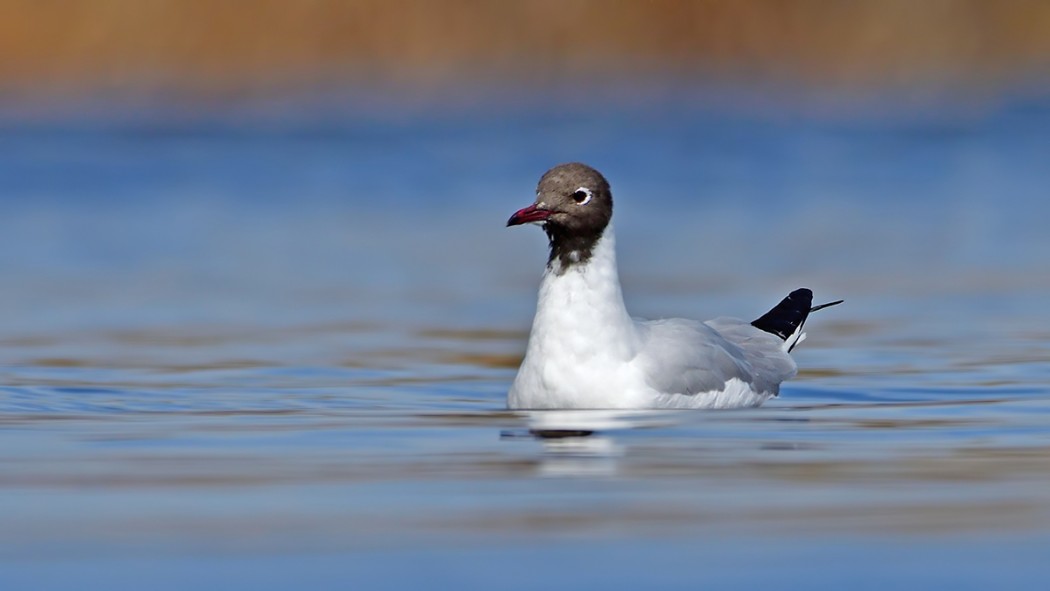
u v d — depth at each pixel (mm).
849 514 7773
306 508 7918
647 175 29891
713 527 7516
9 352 14453
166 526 7562
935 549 7121
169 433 10227
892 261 21078
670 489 8367
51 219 24984
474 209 26344
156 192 27750
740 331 13031
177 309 17469
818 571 6797
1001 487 8414
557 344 11383
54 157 30609
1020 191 27812
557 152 32031
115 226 24344
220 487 8414
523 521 7629
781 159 31719
